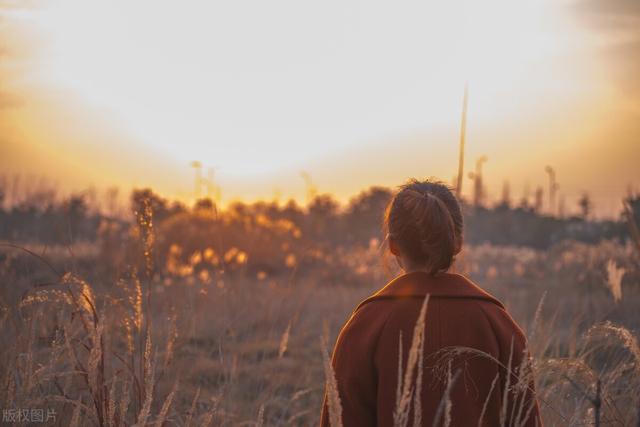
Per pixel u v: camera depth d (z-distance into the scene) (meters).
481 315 1.86
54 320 2.78
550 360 1.96
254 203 23.30
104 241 9.88
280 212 24.64
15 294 3.30
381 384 1.84
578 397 2.67
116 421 2.38
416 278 1.91
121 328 3.08
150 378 2.35
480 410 1.82
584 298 7.57
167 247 13.31
